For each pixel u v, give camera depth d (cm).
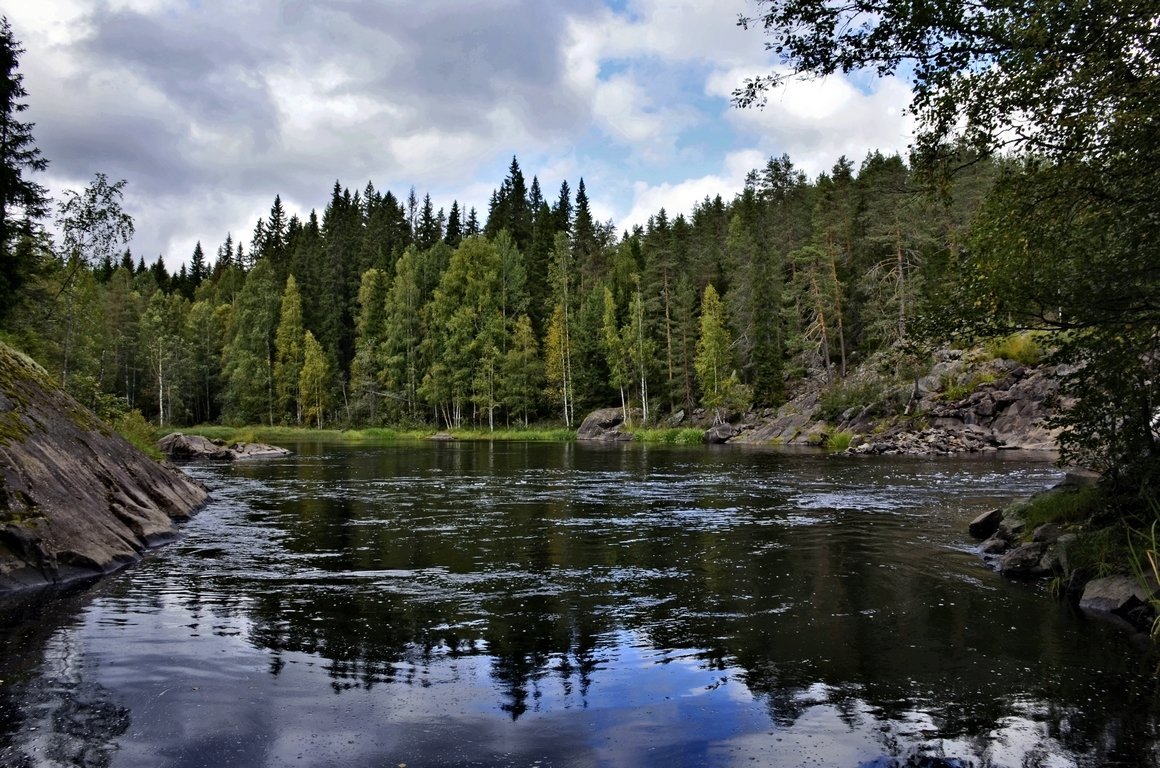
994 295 848
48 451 1134
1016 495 1833
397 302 7512
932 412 3919
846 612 785
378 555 1106
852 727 490
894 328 4466
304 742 458
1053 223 805
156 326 7881
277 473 2677
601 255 8531
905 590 884
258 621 740
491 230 9569
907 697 545
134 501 1285
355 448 4712
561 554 1112
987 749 458
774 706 526
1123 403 881
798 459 3234
